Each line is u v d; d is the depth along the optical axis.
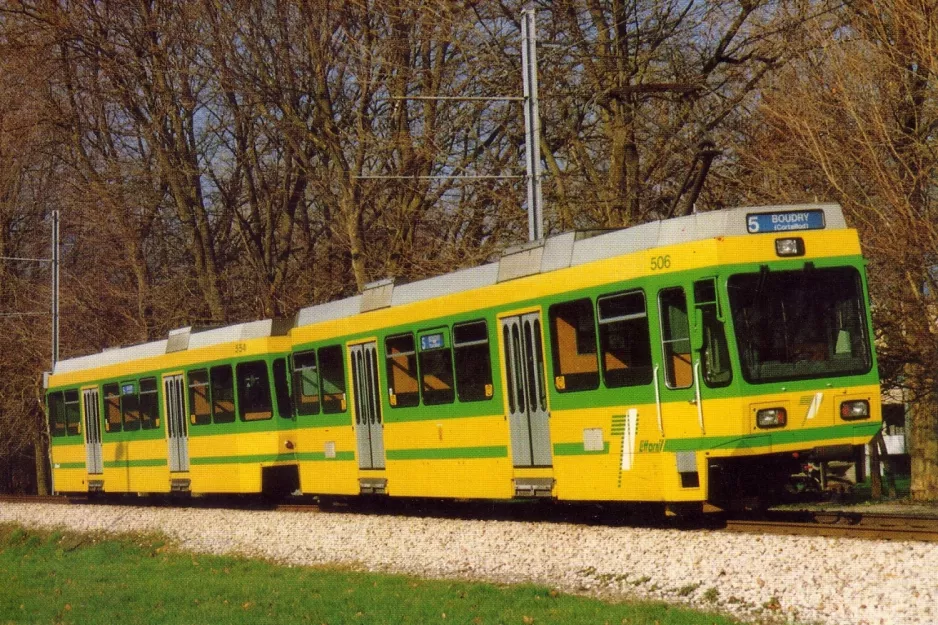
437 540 17.31
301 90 32.97
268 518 22.58
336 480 21.72
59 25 35.69
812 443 14.12
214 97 37.75
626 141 24.84
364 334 20.77
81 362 32.03
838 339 14.32
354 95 32.56
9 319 42.03
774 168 20.67
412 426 19.47
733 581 11.91
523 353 16.89
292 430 24.41
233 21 33.12
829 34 20.03
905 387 20.61
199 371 26.22
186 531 23.59
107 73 36.72
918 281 18.81
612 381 15.21
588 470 15.72
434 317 18.89
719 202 24.12
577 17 26.72
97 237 41.53
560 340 16.14
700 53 25.06
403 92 30.30
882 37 19.11
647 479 14.74
